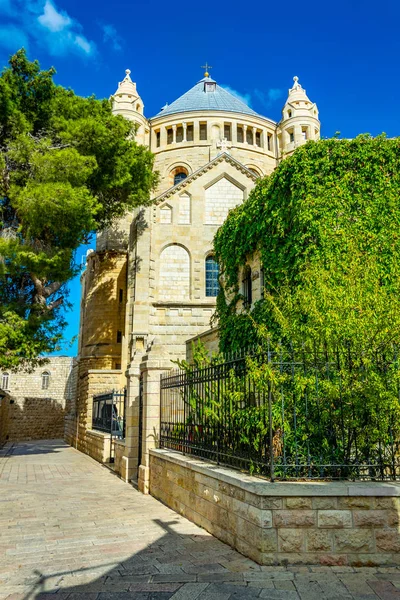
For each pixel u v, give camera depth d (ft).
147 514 31.71
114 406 66.18
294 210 47.91
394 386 23.85
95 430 77.30
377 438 23.72
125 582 18.75
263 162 139.33
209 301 91.04
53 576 19.58
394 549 20.44
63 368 172.04
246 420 25.04
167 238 94.32
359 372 24.04
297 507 20.66
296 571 19.54
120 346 122.52
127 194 83.35
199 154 135.23
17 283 76.84
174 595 17.34
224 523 24.45
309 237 46.01
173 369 42.01
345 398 23.81
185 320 90.22
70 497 38.91
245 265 62.03
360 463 23.86
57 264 66.54
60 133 69.36
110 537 25.72
